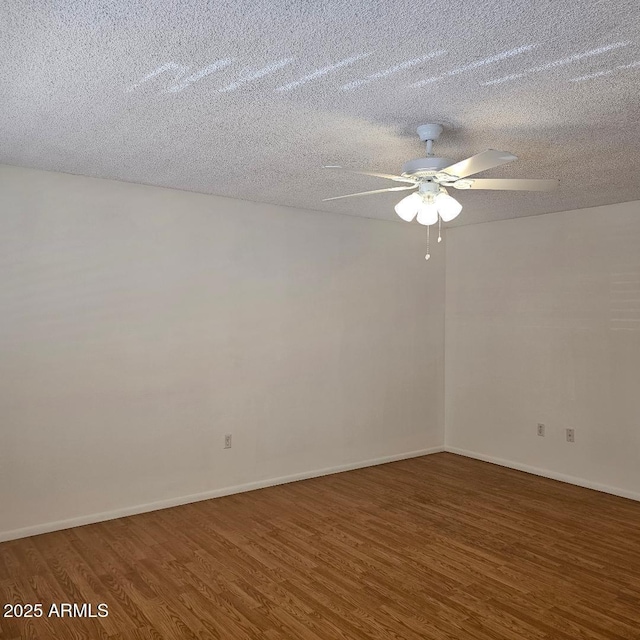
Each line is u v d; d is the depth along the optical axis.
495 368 5.55
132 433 4.11
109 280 4.00
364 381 5.40
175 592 2.98
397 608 2.84
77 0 1.68
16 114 2.66
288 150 3.23
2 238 3.60
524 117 2.66
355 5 1.71
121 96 2.43
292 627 2.67
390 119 2.70
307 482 4.93
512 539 3.71
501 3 1.69
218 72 2.19
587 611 2.82
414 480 5.00
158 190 4.20
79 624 2.68
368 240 5.41
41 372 3.75
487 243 5.61
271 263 4.79
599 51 2.00
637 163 3.44
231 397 4.59
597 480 4.77
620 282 4.61
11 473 3.65
